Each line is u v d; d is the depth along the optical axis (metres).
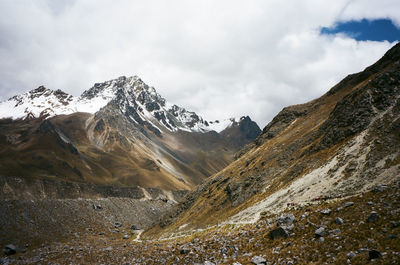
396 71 74.31
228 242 46.81
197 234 75.25
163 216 142.75
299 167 77.81
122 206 186.25
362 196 39.97
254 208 72.56
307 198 56.97
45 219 116.56
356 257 27.09
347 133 72.25
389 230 29.47
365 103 74.12
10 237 91.50
